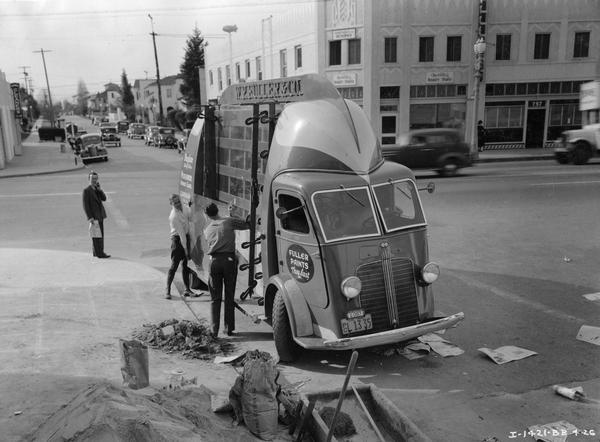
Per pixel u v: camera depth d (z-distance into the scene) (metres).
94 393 3.94
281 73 30.03
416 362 6.07
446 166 10.64
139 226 14.35
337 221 5.72
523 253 10.21
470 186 12.05
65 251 11.65
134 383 4.73
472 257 10.16
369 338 5.42
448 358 6.14
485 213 12.31
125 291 8.77
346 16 21.02
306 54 25.89
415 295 5.96
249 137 7.63
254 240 7.18
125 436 3.41
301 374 5.84
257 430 4.23
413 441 4.20
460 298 8.09
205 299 8.55
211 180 9.17
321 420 4.21
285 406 4.48
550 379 5.54
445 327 5.80
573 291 8.20
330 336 5.65
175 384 5.21
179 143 42.16
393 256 5.84
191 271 9.06
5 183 25.11
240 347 6.57
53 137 64.88
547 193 12.02
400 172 6.17
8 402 4.43
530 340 6.51
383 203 5.94
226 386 5.32
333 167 6.02
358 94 20.25
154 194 19.92
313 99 6.46
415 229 6.03
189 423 3.97
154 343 6.52
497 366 5.89
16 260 10.82
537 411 4.94
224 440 4.04
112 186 22.64
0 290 8.64
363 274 5.70
